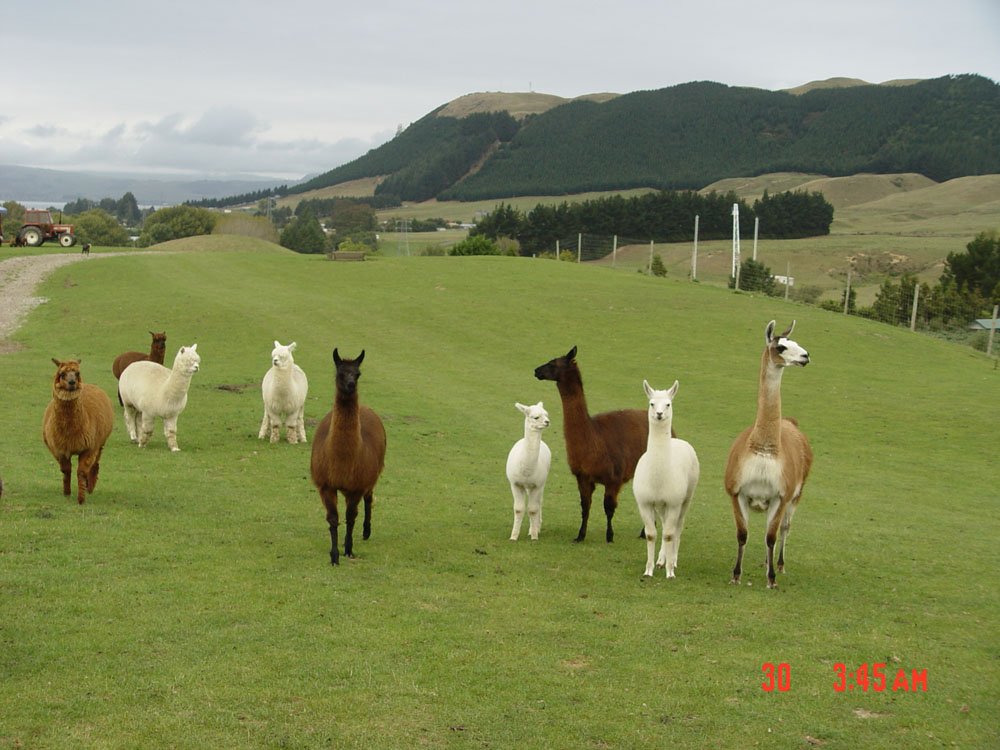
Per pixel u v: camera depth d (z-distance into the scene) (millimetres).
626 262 88188
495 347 32031
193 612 7418
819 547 11625
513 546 10891
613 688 6391
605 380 27391
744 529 9414
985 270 57719
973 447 20641
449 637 7238
